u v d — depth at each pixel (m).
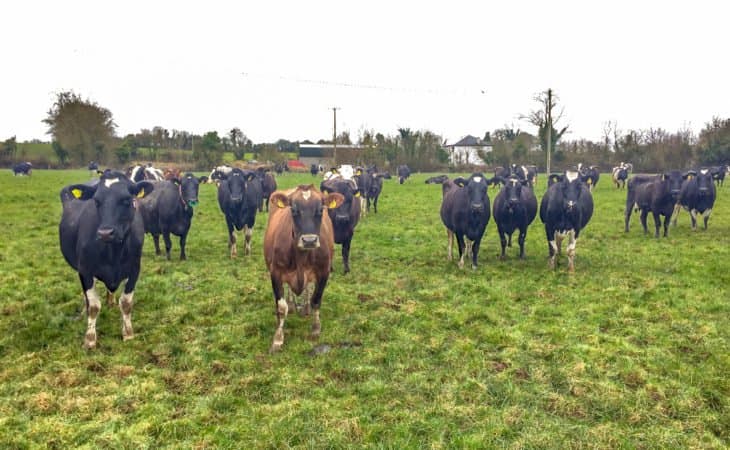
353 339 6.93
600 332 7.11
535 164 74.62
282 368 5.96
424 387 5.50
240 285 9.41
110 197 6.11
